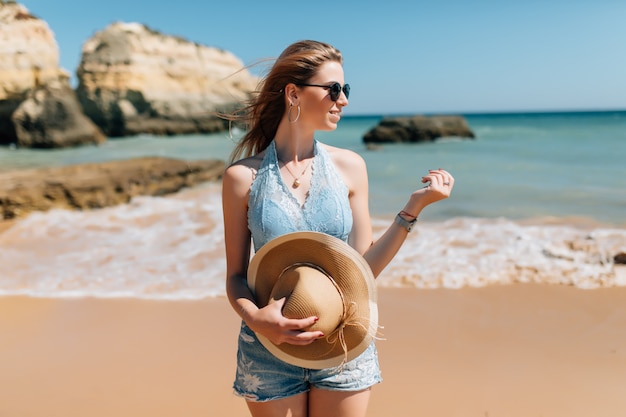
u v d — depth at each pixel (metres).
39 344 4.88
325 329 2.16
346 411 2.34
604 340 4.69
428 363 4.34
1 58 32.84
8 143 34.09
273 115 2.58
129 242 8.47
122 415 3.70
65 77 36.88
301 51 2.44
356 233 2.56
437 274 6.36
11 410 3.79
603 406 3.69
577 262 6.62
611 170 16.48
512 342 4.68
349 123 92.50
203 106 51.41
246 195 2.46
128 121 46.31
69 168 13.24
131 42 48.06
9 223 10.20
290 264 2.31
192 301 5.86
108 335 5.04
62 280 6.66
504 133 41.25
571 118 93.50
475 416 3.60
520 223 9.41
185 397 3.92
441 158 22.08
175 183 13.64
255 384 2.38
